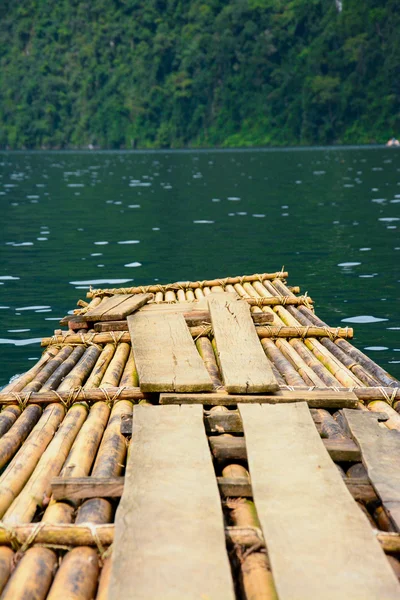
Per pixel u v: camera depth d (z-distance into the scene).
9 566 3.66
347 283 13.45
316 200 29.75
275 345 7.99
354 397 5.82
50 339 8.17
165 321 8.18
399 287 13.01
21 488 4.58
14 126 148.88
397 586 3.26
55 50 154.62
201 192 35.12
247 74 124.94
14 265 15.91
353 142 115.88
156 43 137.50
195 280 14.00
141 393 6.14
